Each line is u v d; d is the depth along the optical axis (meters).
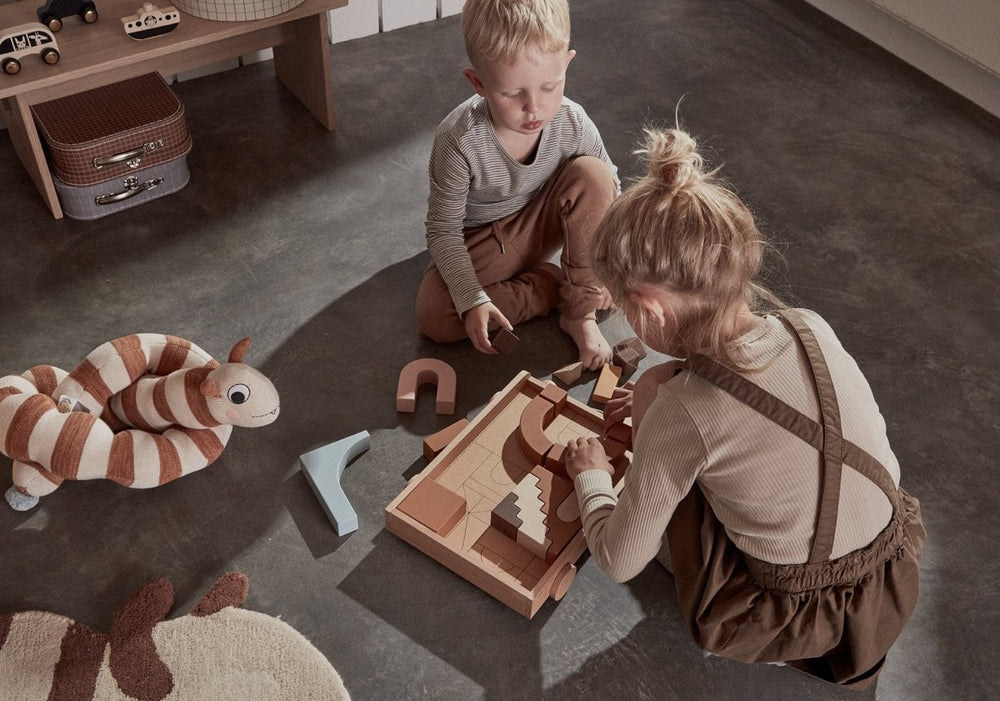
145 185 2.12
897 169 2.39
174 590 1.51
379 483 1.67
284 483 1.66
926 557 1.61
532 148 1.79
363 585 1.53
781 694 1.43
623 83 2.61
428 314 1.86
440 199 1.79
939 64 2.67
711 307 1.14
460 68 2.63
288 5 2.09
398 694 1.40
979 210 2.29
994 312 2.04
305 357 1.86
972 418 1.83
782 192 2.30
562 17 1.55
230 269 2.02
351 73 2.58
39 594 1.49
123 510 1.61
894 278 2.10
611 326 1.97
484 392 1.83
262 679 1.40
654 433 1.19
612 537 1.27
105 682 1.39
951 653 1.49
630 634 1.48
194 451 1.59
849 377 1.20
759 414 1.13
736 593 1.28
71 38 1.97
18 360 1.81
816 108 2.58
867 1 2.76
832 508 1.16
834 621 1.25
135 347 1.62
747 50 2.78
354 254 2.07
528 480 1.57
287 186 2.22
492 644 1.46
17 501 1.58
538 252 1.94
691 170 1.12
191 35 2.01
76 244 2.05
